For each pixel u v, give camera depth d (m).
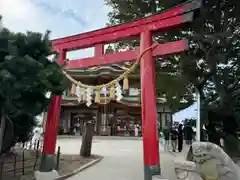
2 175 7.62
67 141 24.55
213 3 8.42
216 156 4.57
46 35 5.96
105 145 21.92
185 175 4.82
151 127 6.95
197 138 8.32
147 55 7.50
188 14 7.12
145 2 10.12
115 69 29.23
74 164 10.98
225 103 9.52
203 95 10.38
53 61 6.29
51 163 8.07
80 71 29.75
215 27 9.01
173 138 17.17
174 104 11.65
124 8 10.52
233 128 9.95
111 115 33.75
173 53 7.28
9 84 5.26
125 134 34.03
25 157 11.17
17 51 5.43
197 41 8.84
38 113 6.22
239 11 8.77
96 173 9.61
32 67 5.34
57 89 6.28
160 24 7.50
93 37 8.62
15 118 6.87
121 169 10.55
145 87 7.29
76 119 35.16
